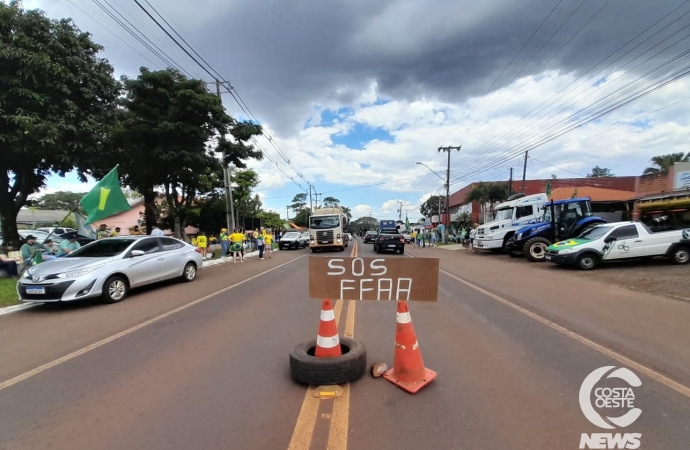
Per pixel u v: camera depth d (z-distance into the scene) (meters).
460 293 8.44
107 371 4.11
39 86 12.79
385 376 3.79
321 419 3.04
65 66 13.45
